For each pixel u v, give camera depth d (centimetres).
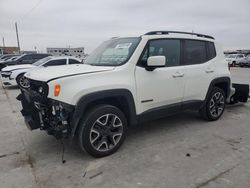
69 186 266
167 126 466
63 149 362
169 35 402
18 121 519
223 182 269
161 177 281
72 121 297
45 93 296
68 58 1040
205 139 398
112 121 333
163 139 398
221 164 310
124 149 359
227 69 508
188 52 430
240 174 285
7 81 1021
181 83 409
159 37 386
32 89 333
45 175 289
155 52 379
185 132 432
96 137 321
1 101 756
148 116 375
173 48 406
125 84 334
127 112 354
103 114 321
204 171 293
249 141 390
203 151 351
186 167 304
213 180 273
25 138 411
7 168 307
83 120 311
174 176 282
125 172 293
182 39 421
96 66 357
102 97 312
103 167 306
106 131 329
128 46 371
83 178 281
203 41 462
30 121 328
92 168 304
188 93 427
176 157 332
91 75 311
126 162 318
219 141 390
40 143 387
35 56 1431
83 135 311
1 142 395
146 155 338
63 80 292
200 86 446
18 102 739
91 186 265
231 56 3044
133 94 346
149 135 418
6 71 1020
